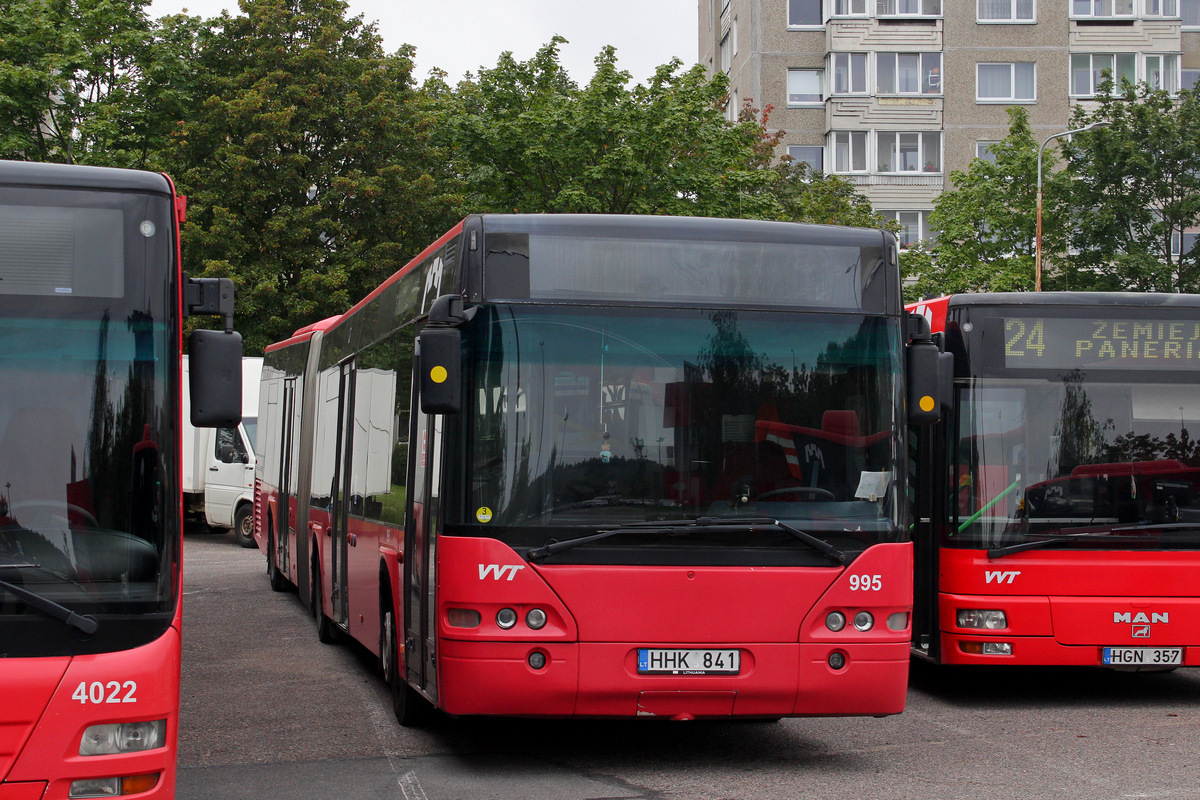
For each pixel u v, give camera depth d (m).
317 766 7.46
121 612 5.03
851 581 7.14
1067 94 54.34
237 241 32.47
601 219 7.28
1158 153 37.03
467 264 7.12
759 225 7.44
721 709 7.04
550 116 29.88
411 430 8.18
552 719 8.98
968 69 54.16
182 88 34.75
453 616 6.94
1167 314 9.83
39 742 4.82
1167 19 54.44
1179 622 9.48
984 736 8.46
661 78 30.83
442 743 8.13
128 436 5.22
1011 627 9.45
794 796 6.70
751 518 7.10
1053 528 9.59
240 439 25.77
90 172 5.44
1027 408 9.72
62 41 33.06
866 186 53.91
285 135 32.72
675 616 6.97
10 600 4.89
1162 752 7.91
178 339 5.41
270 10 33.69
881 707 7.16
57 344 5.25
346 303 32.62
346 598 11.03
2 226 5.30
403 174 34.12
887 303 7.50
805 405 7.29
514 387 7.05
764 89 54.66
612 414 7.10
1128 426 9.73
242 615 14.88
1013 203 39.38
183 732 8.48
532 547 6.92
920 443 10.21
